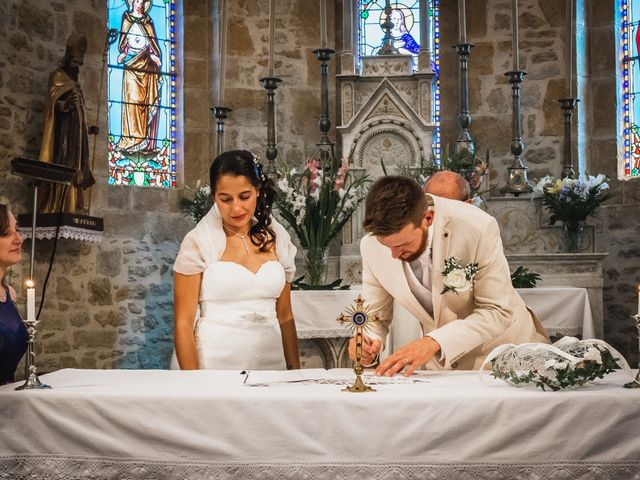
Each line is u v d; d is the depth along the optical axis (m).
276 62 9.84
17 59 8.42
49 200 8.05
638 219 9.20
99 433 2.72
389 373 3.21
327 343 6.66
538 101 9.52
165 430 2.68
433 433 2.62
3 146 8.26
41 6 8.65
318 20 9.99
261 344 3.96
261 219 4.07
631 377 3.16
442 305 3.53
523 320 3.72
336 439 2.63
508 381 2.92
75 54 8.27
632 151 9.53
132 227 9.28
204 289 3.96
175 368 4.23
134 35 9.67
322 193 6.86
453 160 7.77
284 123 9.80
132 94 9.61
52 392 2.76
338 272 7.89
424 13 8.79
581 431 2.63
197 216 8.55
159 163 9.80
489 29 9.73
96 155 9.06
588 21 9.70
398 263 3.61
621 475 2.62
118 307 9.10
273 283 3.99
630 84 9.59
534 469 2.62
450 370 3.57
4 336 3.70
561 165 9.41
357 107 8.83
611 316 9.29
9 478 2.73
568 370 2.78
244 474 2.65
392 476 2.62
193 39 9.98
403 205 3.21
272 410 2.65
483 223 3.50
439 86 9.98
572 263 7.43
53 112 8.09
